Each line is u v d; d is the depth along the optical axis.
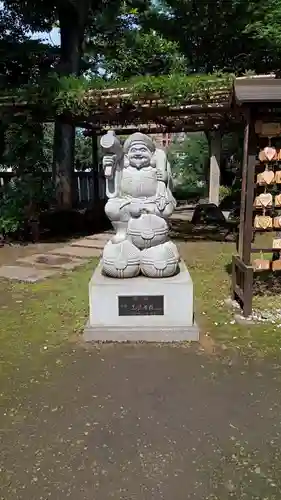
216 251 7.44
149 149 3.72
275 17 9.91
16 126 7.72
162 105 6.81
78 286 5.25
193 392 2.72
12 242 8.27
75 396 2.69
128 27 12.34
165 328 3.53
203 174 17.86
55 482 1.95
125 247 3.69
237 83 4.05
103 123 9.56
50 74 7.57
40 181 8.30
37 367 3.10
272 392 2.73
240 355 3.26
